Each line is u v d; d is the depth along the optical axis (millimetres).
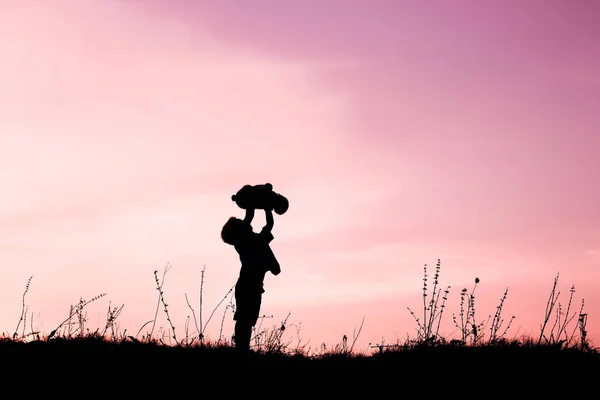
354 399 6945
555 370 7539
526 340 8672
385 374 7652
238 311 8297
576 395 6914
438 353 8242
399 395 7031
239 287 8375
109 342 8352
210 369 7496
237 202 8828
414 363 7996
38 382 6805
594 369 7586
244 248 8547
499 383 7242
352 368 7938
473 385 7211
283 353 8547
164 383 7020
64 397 6484
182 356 7879
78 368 7234
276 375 7535
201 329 8875
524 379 7320
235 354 8055
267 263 8508
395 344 8828
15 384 6715
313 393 7086
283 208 8977
